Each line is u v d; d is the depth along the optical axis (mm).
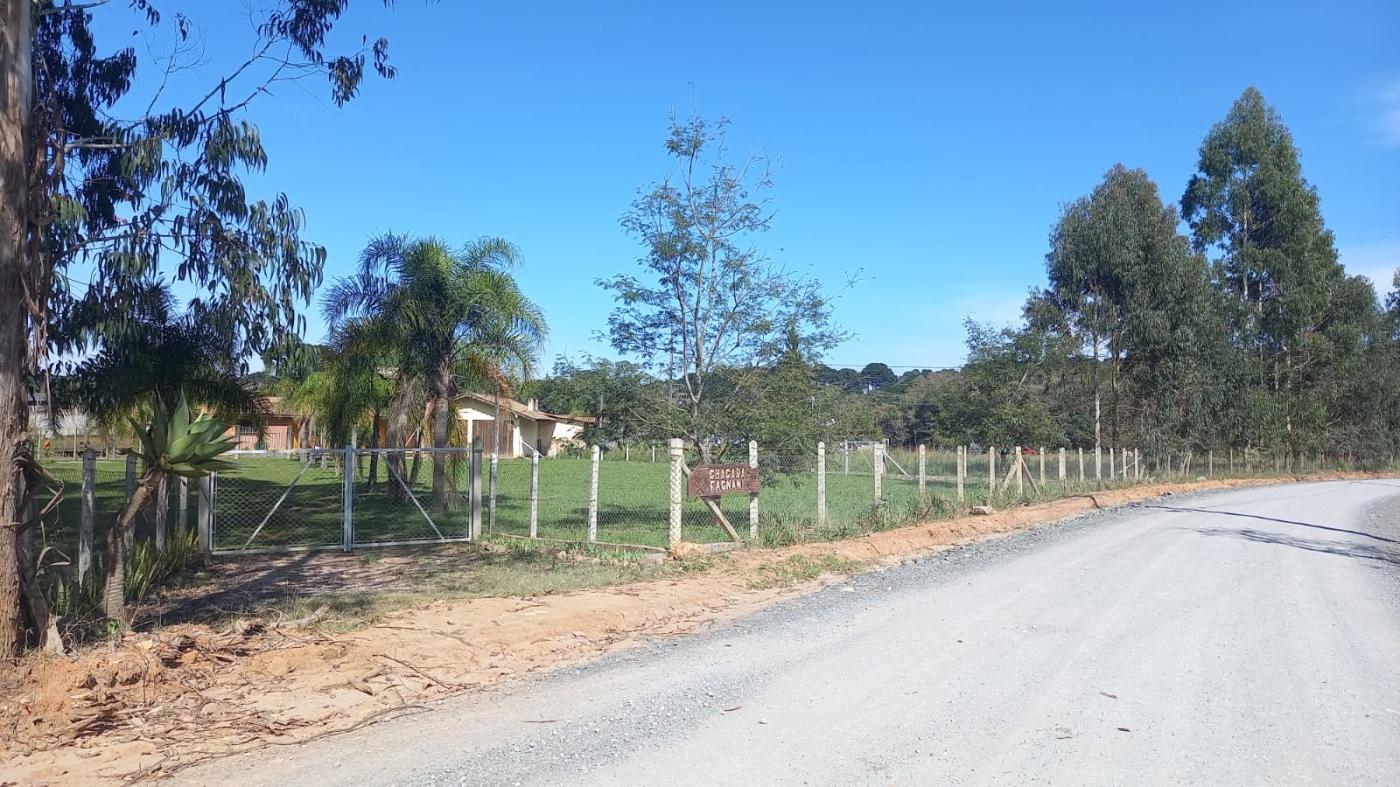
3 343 6676
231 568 13023
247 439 32969
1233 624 9234
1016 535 18156
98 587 8852
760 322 16141
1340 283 51281
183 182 10469
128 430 18172
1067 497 26875
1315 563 14141
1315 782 4957
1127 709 6262
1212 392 40656
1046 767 5145
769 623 9383
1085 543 16484
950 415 34375
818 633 8844
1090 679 7051
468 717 6090
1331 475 49969
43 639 6797
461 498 23266
